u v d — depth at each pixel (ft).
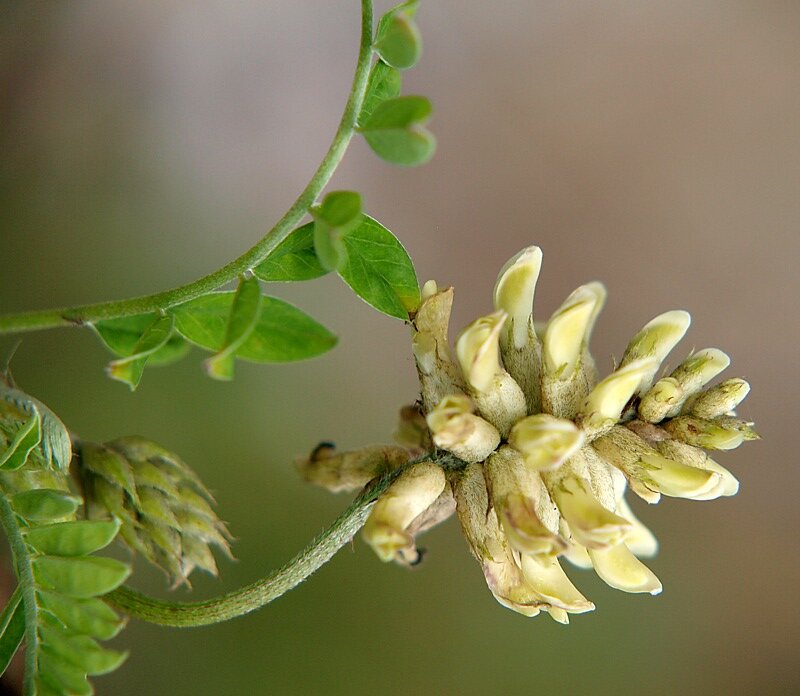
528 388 0.64
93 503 0.65
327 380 1.14
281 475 1.08
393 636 1.12
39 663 0.59
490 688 1.13
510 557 0.63
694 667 1.20
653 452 0.63
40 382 0.97
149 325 0.62
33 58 1.12
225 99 1.22
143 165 1.14
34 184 1.07
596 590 1.20
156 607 0.64
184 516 0.65
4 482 0.60
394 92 0.61
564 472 0.63
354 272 0.63
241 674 1.06
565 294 1.31
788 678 1.22
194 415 1.04
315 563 0.63
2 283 1.02
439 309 0.64
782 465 1.30
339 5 1.30
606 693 1.17
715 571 1.25
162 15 1.21
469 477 0.63
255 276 0.60
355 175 1.27
